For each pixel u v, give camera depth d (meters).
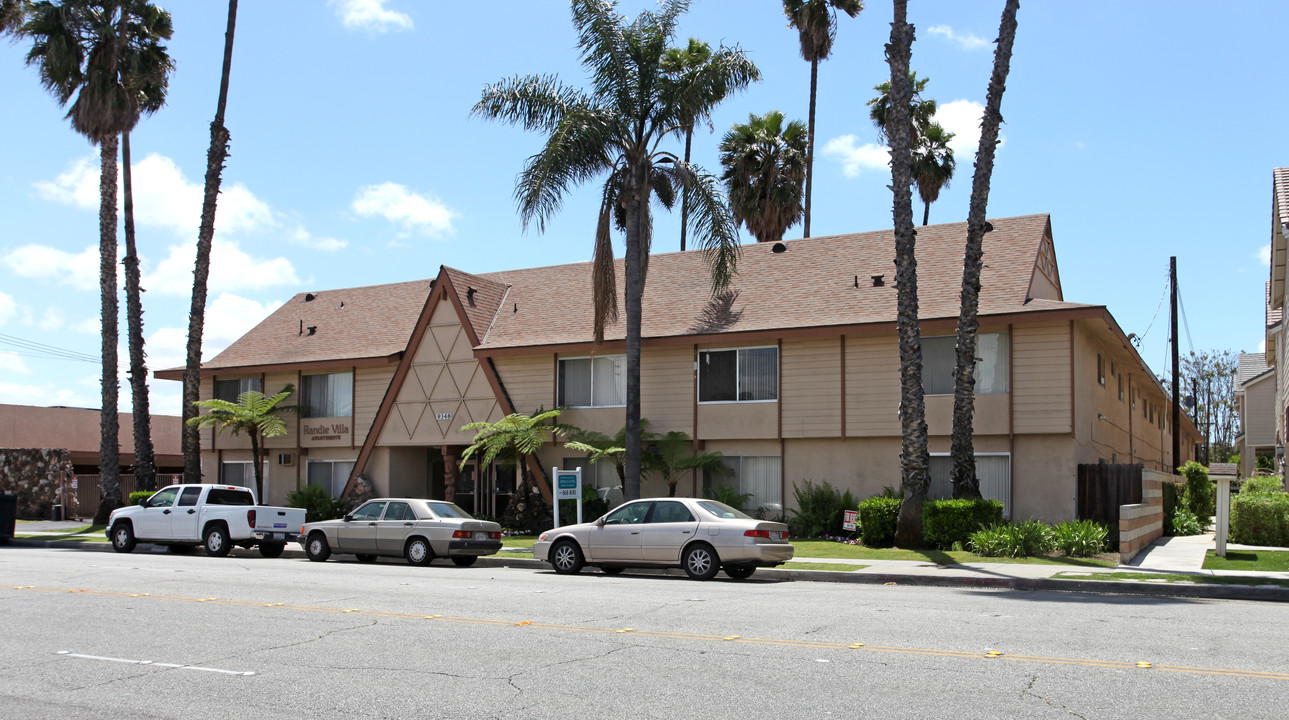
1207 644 9.77
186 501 24.72
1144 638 10.13
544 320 30.17
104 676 8.59
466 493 33.03
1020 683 8.01
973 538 20.53
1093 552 19.78
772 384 26.39
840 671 8.53
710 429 26.86
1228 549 21.16
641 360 27.97
